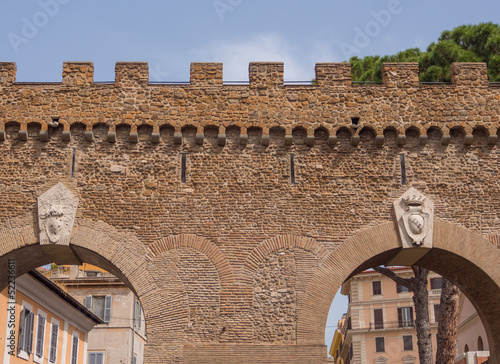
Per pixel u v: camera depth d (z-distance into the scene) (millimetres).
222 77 22234
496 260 20906
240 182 21422
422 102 22094
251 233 20922
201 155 21656
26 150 21500
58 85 21969
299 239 20891
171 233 20875
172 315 20125
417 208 21109
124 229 20875
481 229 21188
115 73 22141
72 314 37344
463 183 21594
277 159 21688
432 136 22047
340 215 21172
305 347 19891
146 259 20609
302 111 21953
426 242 20828
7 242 20531
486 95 22219
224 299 20281
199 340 19906
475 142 22031
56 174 21297
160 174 21438
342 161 21719
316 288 20438
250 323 20094
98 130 21766
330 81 22281
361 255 20781
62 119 21578
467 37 33250
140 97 21906
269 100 22016
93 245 20625
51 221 20641
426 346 29609
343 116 21922
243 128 21719
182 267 20562
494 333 22562
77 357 39188
